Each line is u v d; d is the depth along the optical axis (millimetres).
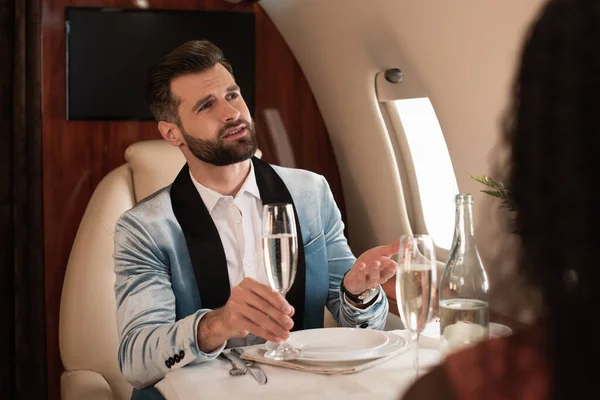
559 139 376
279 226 1427
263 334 1405
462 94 2293
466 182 2428
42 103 2965
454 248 1346
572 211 370
